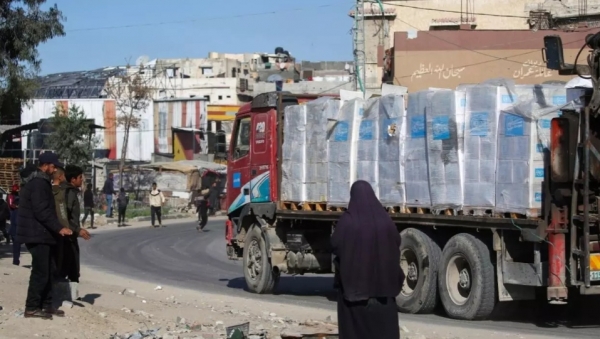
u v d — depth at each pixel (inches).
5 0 943.0
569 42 1501.0
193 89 3587.6
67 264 475.2
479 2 1814.7
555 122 397.7
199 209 1360.7
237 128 652.1
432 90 459.5
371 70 1839.3
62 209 460.4
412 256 488.7
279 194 589.6
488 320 457.4
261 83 3152.1
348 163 516.1
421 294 477.1
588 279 394.9
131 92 2605.8
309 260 586.2
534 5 1782.7
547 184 402.9
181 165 2224.4
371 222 264.7
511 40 1560.0
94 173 2188.7
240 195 641.0
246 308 510.6
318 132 547.5
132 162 2466.8
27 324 379.9
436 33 1583.4
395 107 485.1
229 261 900.6
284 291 636.7
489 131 429.1
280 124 593.6
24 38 947.3
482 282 438.6
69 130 1988.2
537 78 1537.9
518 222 409.4
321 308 519.2
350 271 262.1
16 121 2126.0
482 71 1567.4
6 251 912.3
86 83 2923.2
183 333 385.4
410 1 1830.7
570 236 400.2
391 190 487.5
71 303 430.9
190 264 866.8
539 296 452.1
